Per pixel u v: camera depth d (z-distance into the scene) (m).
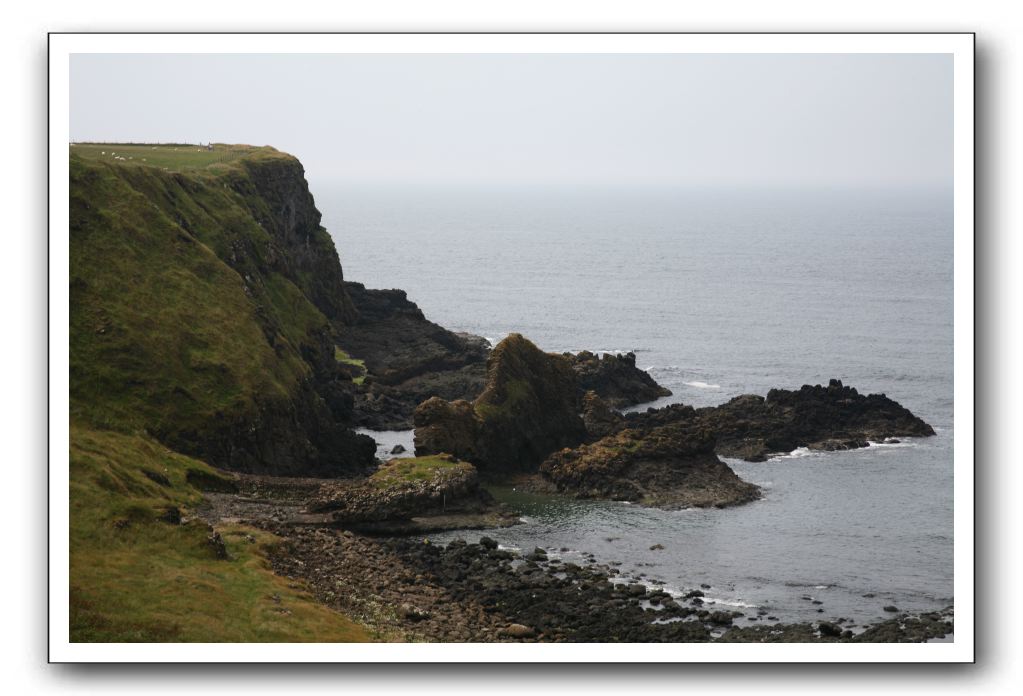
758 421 125.94
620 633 67.00
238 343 111.81
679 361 191.50
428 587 76.12
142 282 110.44
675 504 102.69
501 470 113.81
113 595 58.16
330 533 87.38
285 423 110.31
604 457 108.75
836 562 86.62
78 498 70.12
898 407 133.00
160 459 91.88
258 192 158.00
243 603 61.50
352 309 177.38
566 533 93.81
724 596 78.12
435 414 111.06
